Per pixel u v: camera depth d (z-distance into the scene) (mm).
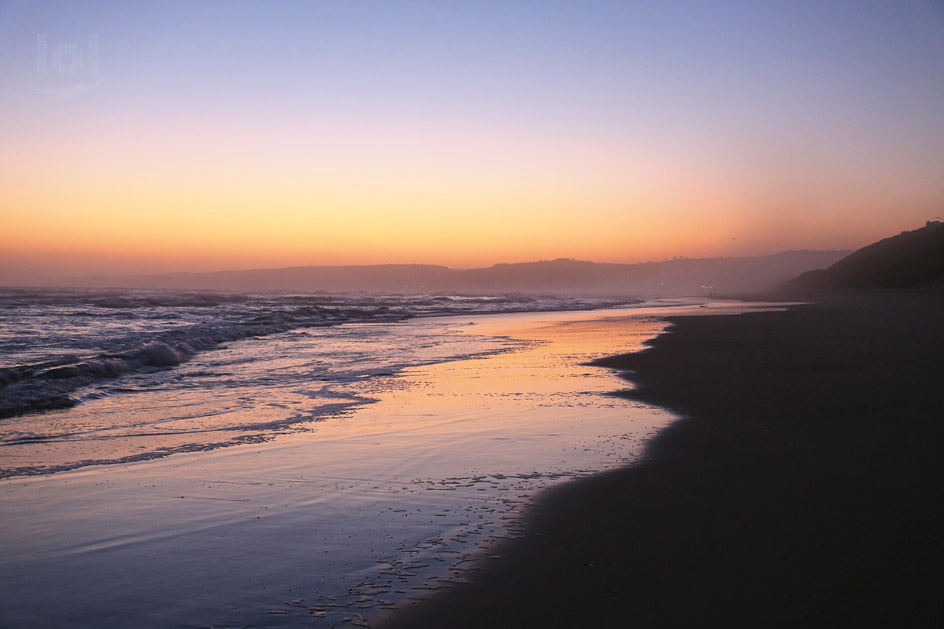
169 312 34156
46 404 8312
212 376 11344
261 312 34844
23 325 24219
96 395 9227
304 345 17906
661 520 3840
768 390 8703
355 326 27719
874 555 3188
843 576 2961
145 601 2926
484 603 2818
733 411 7371
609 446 5949
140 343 16828
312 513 4184
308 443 6281
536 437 6434
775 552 3270
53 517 4137
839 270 100062
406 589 2992
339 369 12359
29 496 4590
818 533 3506
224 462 5574
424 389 9828
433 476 5062
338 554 3461
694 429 6508
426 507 4270
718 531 3605
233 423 7301
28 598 2967
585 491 4523
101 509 4293
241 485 4863
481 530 3787
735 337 18312
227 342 18812
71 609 2850
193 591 3031
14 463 5555
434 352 15859
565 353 15312
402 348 17000
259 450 6004
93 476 5137
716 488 4445
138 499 4508
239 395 9312
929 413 6660
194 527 3934
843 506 3939
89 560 3430
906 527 3553
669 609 2703
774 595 2797
